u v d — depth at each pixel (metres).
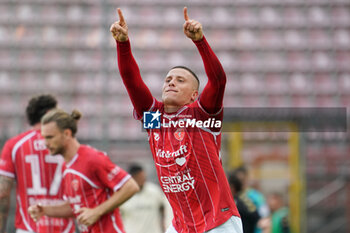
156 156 14.86
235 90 49.84
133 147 41.91
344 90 50.50
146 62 50.59
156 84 48.91
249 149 43.09
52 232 20.52
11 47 51.09
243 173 28.06
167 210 33.03
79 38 52.09
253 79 50.72
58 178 20.58
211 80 14.00
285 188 43.09
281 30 53.84
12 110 47.69
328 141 43.88
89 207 19.16
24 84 49.22
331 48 52.97
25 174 20.47
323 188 44.34
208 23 53.78
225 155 42.91
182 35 52.50
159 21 53.25
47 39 51.84
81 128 45.38
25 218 20.58
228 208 14.52
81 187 19.08
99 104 47.59
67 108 47.25
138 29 52.59
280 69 51.38
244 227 27.44
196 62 50.88
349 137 43.97
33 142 20.50
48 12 53.50
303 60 52.12
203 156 14.34
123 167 41.56
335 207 44.03
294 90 50.25
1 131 44.44
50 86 49.03
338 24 54.44
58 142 18.97
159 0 54.59
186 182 14.43
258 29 53.75
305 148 43.12
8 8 53.31
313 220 43.81
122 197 18.91
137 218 32.06
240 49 52.28
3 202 20.41
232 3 55.16
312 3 55.56
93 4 54.12
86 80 49.34
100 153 19.52
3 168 20.42
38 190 20.47
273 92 49.94
